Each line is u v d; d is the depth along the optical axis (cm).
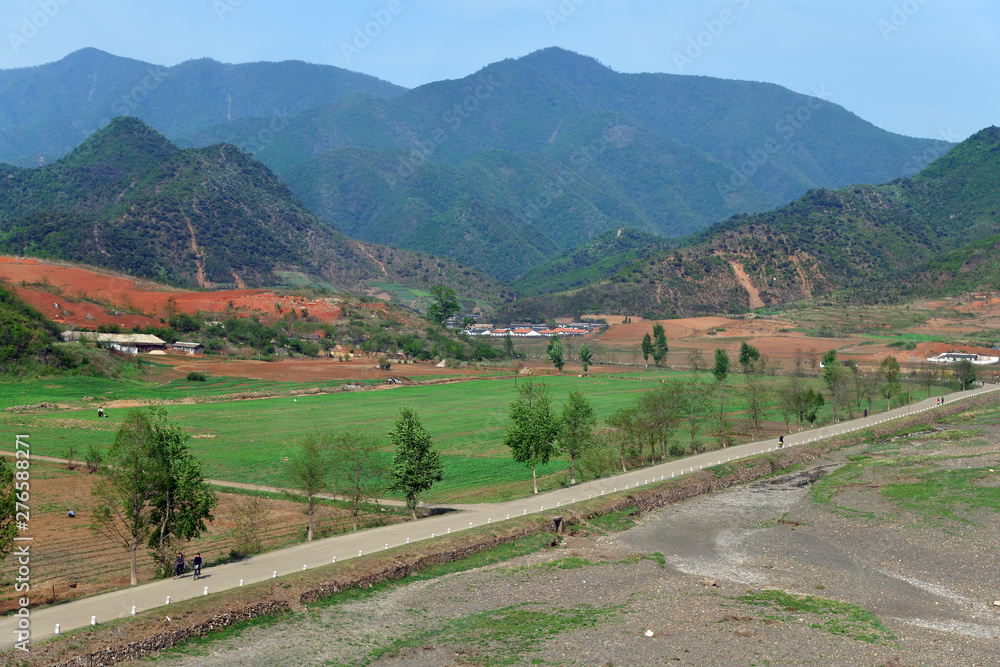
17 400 14488
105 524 5769
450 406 15738
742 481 9612
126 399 15462
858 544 6719
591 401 15975
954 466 9594
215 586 5294
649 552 6594
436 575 5922
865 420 13900
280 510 8125
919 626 4841
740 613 5081
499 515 7494
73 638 4247
